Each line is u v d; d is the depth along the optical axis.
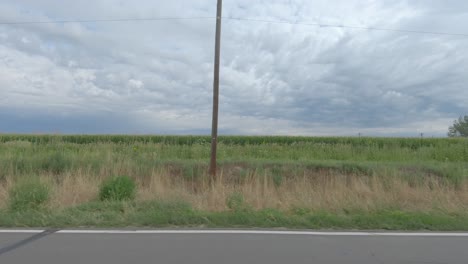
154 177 12.39
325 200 9.76
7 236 6.39
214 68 12.92
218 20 12.91
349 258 5.43
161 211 8.16
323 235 6.71
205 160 16.25
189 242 6.10
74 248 5.73
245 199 9.65
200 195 10.70
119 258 5.29
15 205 8.30
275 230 7.02
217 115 12.91
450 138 27.50
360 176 13.22
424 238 6.58
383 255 5.59
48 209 8.11
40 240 6.16
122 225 7.20
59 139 23.69
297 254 5.56
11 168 13.45
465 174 13.40
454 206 9.43
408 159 18.91
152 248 5.76
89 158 15.01
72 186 10.54
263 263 5.14
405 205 9.70
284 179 13.05
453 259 5.43
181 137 27.17
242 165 15.15
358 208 9.07
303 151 20.25
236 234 6.66
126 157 15.26
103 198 9.65
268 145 22.28
